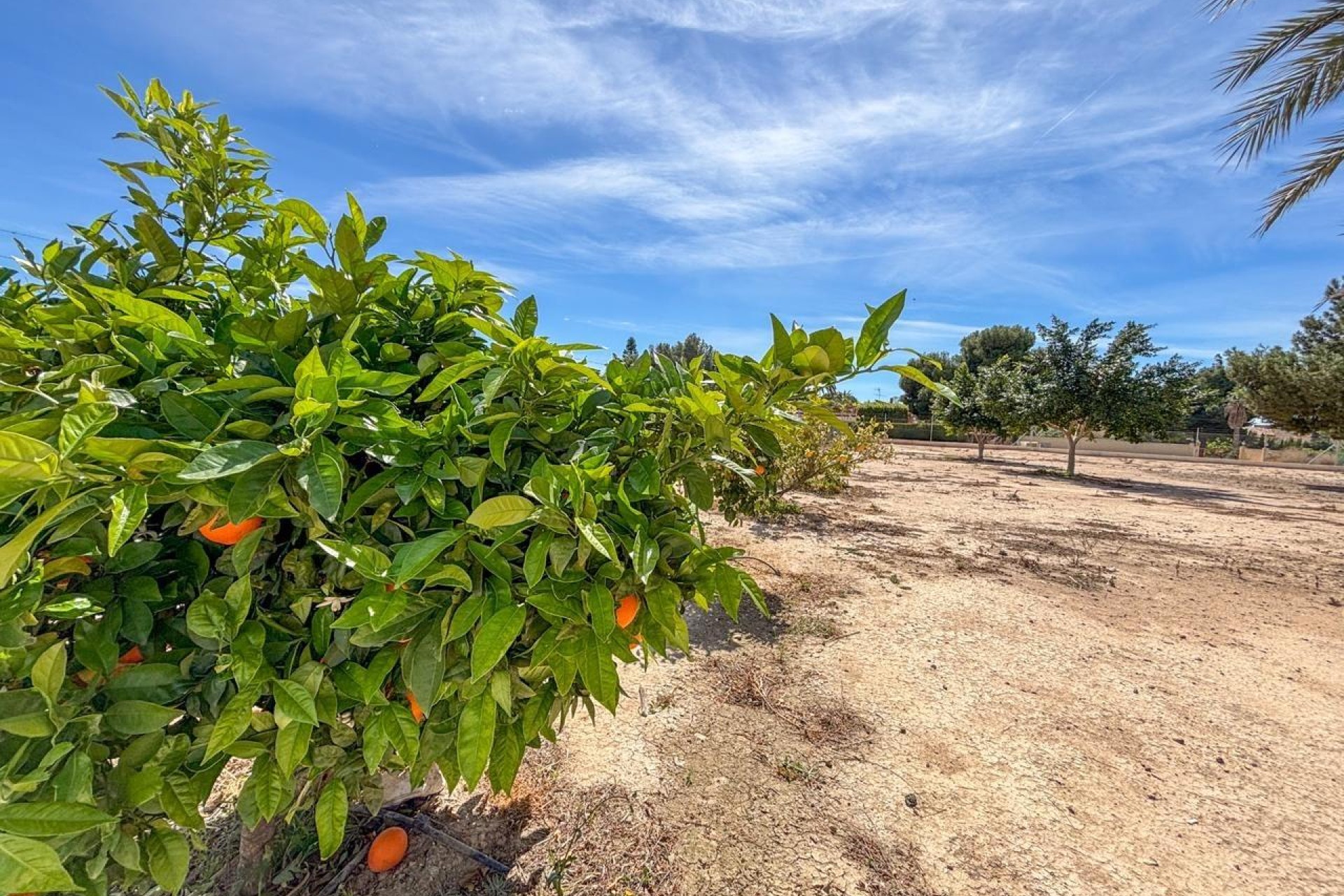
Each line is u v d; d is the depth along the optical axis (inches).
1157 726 111.2
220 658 35.9
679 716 106.7
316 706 37.4
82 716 31.2
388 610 34.9
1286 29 211.9
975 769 95.7
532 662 39.8
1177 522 339.6
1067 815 85.7
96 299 42.9
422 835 75.2
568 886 69.1
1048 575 213.8
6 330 39.7
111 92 54.4
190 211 57.9
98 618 36.1
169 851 36.2
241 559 36.7
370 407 37.3
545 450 46.4
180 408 34.7
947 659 136.6
